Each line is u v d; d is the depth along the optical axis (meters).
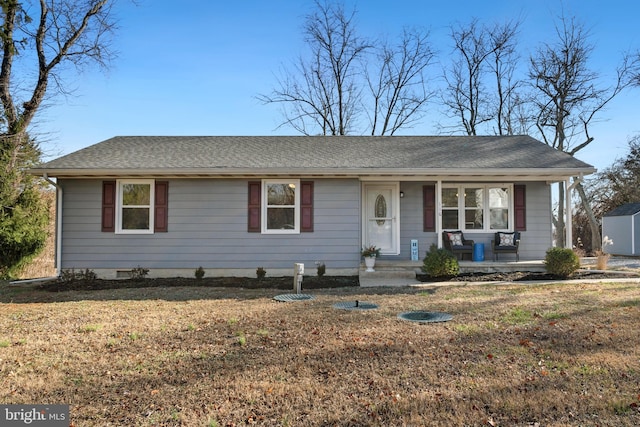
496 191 12.81
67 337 5.48
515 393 3.67
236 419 3.29
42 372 4.26
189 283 10.70
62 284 10.72
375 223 12.95
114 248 11.55
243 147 13.28
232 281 10.94
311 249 11.65
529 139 14.37
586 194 25.52
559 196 24.61
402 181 12.73
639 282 9.88
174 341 5.27
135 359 4.62
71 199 11.55
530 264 11.47
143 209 11.67
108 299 8.38
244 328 5.83
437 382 3.92
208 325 6.03
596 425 3.14
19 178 13.16
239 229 11.68
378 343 5.03
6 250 12.55
